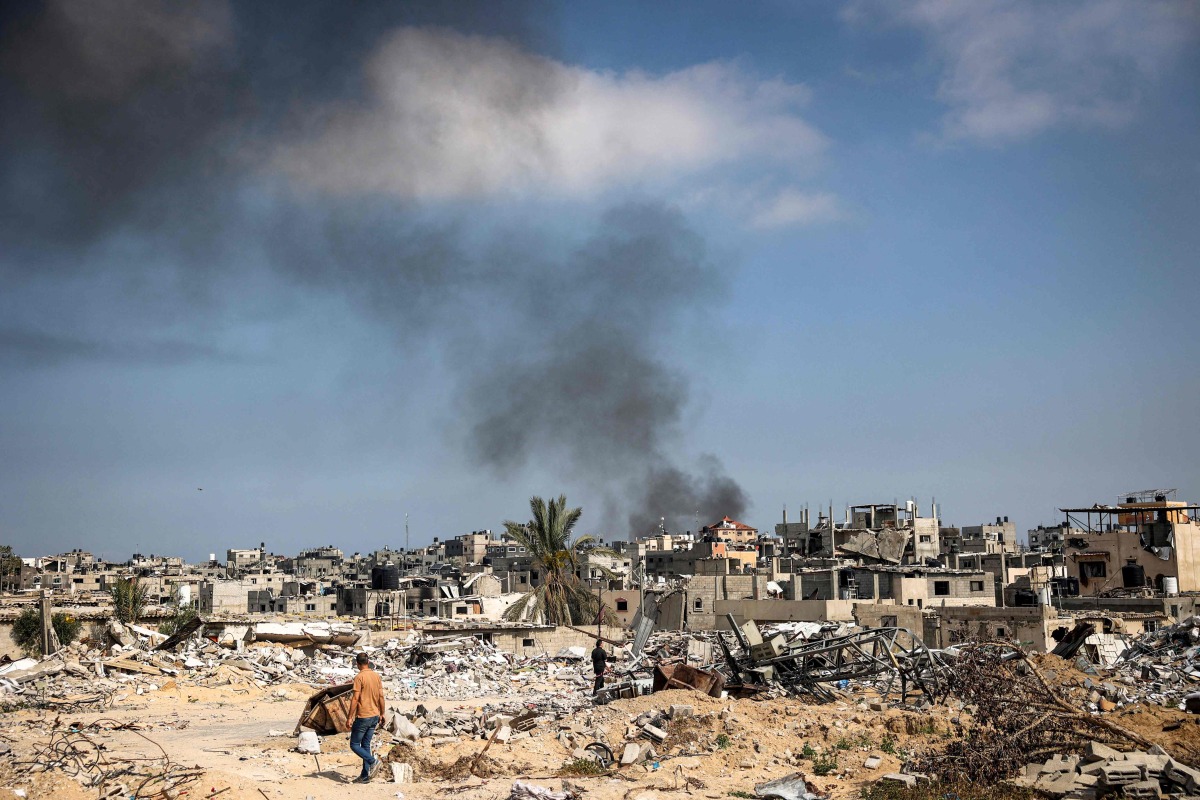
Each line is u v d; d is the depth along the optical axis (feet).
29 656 188.34
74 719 98.02
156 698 121.49
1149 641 134.72
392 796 64.28
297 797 62.90
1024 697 74.13
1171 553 259.60
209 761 73.82
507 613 264.11
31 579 468.34
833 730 83.71
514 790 63.87
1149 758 66.18
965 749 71.77
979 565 333.01
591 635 211.20
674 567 447.83
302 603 398.83
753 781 71.10
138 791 60.18
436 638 187.73
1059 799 63.36
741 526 578.25
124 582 230.07
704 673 101.91
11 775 60.54
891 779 68.80
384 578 364.17
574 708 102.22
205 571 591.37
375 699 70.44
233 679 135.64
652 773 73.05
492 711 104.22
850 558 299.38
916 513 355.56
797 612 221.05
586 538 276.00
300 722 88.74
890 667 102.01
